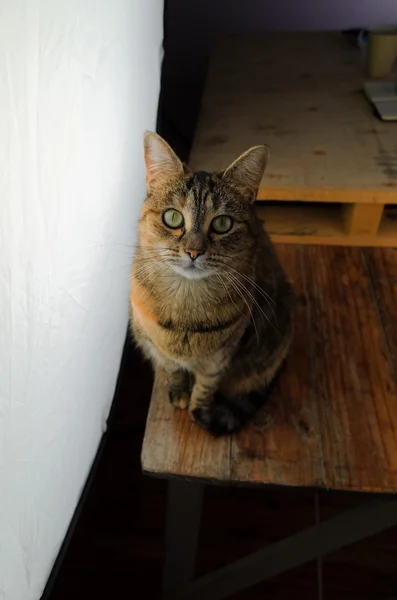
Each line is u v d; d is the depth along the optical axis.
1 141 0.46
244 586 1.13
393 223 1.29
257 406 0.99
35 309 0.59
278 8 1.65
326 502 1.48
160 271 0.85
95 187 0.75
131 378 1.59
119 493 1.47
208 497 1.50
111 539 1.41
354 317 1.14
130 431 1.53
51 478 0.72
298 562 1.06
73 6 0.58
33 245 0.56
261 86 1.44
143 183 1.05
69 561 1.37
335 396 1.01
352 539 1.00
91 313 0.82
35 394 0.62
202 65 1.79
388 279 1.22
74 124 0.64
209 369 0.92
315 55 1.56
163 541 1.40
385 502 0.91
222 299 0.86
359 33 1.60
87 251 0.75
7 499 0.58
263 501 1.49
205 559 1.40
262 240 0.99
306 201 1.25
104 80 0.73
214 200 0.81
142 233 0.86
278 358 1.01
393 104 1.33
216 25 1.70
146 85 0.99
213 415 0.97
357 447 0.93
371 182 1.14
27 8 0.48
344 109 1.35
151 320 0.89
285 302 1.03
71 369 0.75
